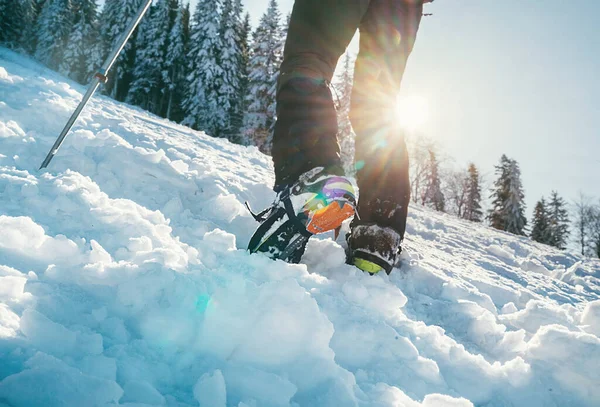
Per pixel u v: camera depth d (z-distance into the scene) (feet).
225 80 110.01
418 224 19.40
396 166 7.49
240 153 22.33
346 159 88.43
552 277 15.61
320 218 5.92
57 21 132.05
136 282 3.86
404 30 7.68
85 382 2.54
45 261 4.25
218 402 2.84
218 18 110.42
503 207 165.48
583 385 4.38
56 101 12.23
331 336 3.89
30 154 7.79
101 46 128.57
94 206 5.79
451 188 182.29
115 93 129.08
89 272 4.06
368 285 5.65
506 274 12.90
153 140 13.25
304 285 5.37
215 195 8.41
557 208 176.24
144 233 5.31
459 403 3.43
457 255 13.97
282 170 6.41
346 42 6.79
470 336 5.90
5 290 3.39
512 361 4.60
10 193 5.69
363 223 7.34
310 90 6.39
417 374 4.17
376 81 7.66
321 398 3.22
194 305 3.86
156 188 7.88
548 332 4.99
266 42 101.19
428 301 6.89
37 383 2.44
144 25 128.26
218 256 5.48
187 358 3.32
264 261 5.49
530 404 4.18
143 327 3.53
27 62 50.19
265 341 3.62
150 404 2.71
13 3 132.87
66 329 3.04
